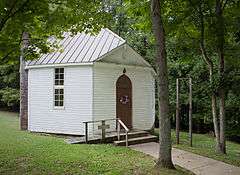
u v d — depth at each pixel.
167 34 17.16
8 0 10.58
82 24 13.80
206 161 14.45
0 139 17.34
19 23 11.67
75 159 13.07
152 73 23.25
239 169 13.30
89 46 20.89
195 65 26.12
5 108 38.72
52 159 13.02
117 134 18.59
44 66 20.95
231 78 16.53
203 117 26.72
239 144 23.72
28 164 12.27
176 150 16.72
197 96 26.33
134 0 16.36
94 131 19.44
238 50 17.48
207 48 17.98
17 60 13.87
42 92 21.33
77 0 12.48
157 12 12.19
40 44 13.78
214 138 24.11
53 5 12.19
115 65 20.45
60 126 20.52
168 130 12.28
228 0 16.50
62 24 12.72
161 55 12.16
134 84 21.94
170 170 12.02
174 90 27.73
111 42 20.77
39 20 12.47
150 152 15.70
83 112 19.73
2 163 12.38
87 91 19.61
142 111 22.42
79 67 19.91
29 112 21.86
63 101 20.50
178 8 16.66
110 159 13.50
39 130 21.38
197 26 16.94
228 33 17.61
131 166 12.47
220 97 16.94
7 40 12.18
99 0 13.40
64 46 21.58
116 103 20.75
